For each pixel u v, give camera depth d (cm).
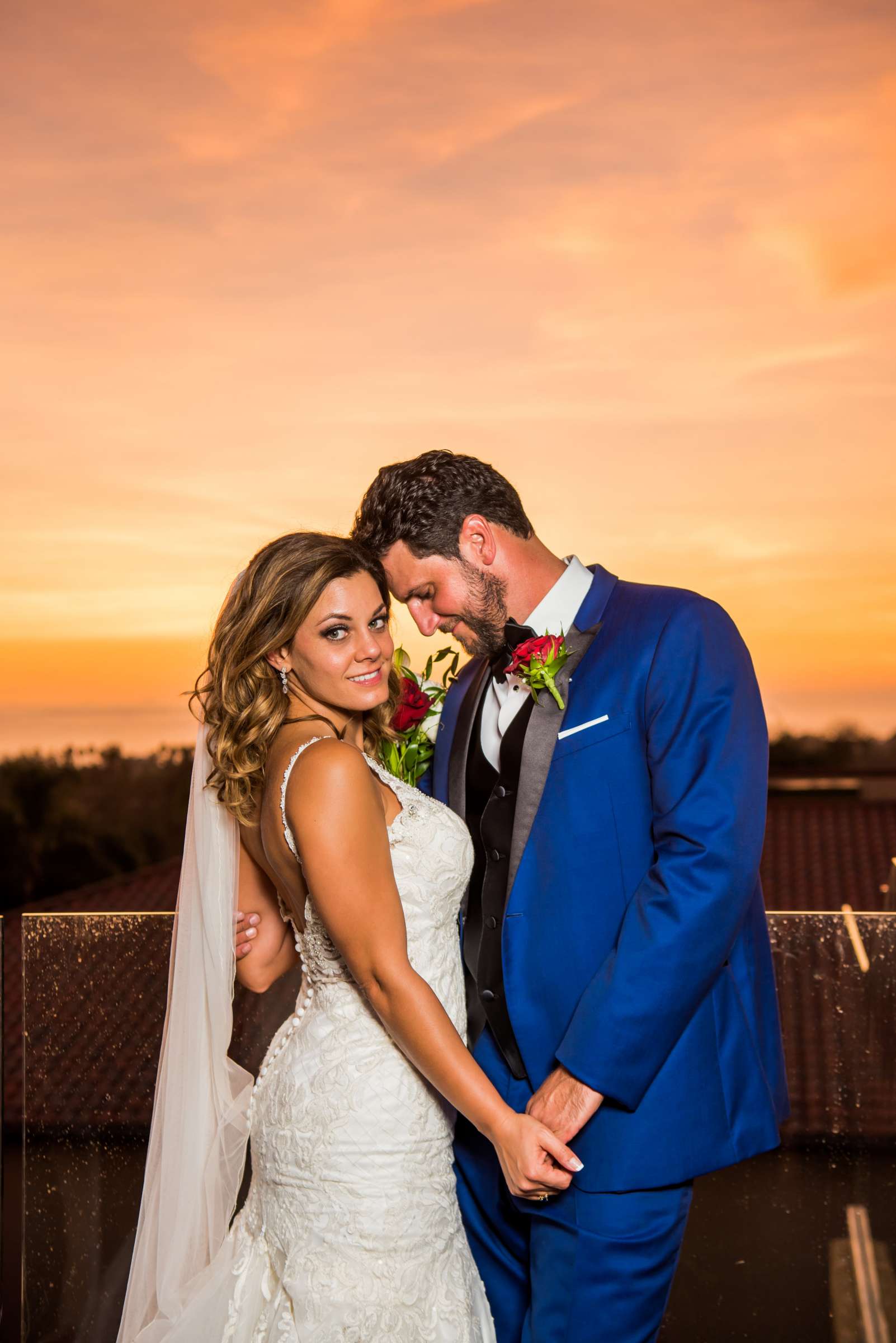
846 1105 211
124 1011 218
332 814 168
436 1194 177
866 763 1864
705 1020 182
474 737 205
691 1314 212
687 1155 177
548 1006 184
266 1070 188
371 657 182
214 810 194
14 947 224
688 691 177
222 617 188
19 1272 341
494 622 195
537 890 186
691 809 171
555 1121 174
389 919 169
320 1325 167
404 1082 175
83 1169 217
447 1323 172
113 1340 214
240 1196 221
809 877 1196
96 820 1969
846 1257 209
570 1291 180
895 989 211
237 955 202
